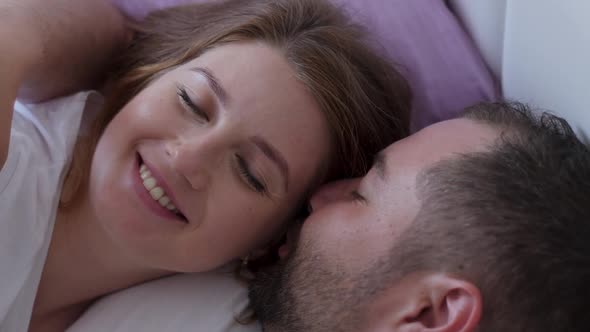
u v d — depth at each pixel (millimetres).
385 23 1164
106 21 1062
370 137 1004
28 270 895
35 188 895
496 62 1182
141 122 854
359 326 779
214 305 953
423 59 1159
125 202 844
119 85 1004
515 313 729
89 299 998
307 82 904
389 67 1076
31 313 924
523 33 1060
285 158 875
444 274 744
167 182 828
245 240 910
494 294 730
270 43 926
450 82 1158
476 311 694
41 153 929
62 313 989
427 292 740
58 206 930
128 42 1105
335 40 977
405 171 828
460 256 744
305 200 949
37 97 992
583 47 935
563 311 732
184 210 839
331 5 1059
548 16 1000
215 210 856
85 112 1032
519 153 802
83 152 949
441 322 726
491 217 751
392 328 753
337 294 800
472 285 710
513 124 866
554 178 783
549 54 1004
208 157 828
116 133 869
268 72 884
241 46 916
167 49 1013
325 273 815
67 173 940
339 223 830
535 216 751
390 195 817
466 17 1236
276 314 868
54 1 975
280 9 972
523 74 1073
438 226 764
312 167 919
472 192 769
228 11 1011
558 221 751
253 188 867
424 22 1182
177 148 827
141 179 851
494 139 831
